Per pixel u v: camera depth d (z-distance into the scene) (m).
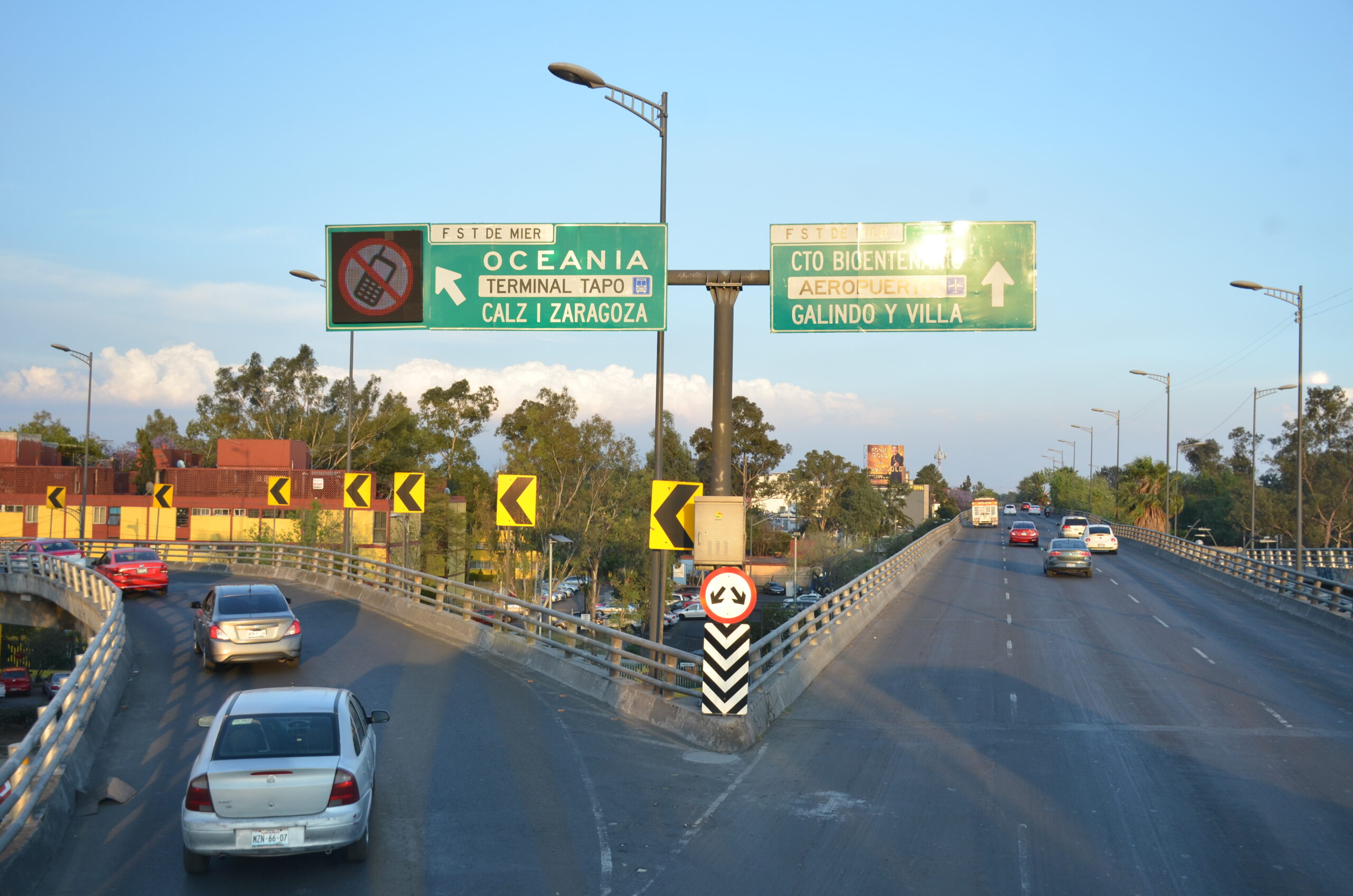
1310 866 8.33
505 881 7.96
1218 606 30.28
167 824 9.48
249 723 8.41
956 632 23.77
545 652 18.39
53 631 56.44
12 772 8.04
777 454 91.38
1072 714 14.61
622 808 9.94
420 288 13.62
